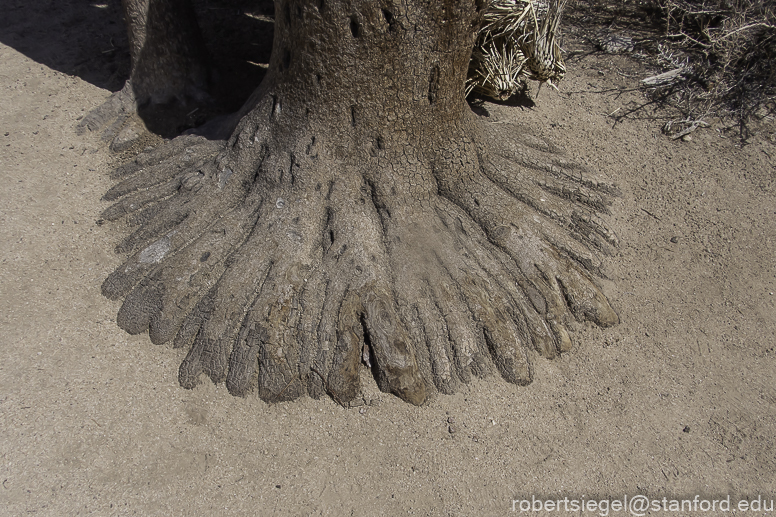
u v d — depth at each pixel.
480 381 1.48
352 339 1.44
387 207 1.58
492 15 1.80
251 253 1.51
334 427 1.39
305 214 1.54
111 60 2.21
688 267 1.76
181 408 1.39
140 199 1.67
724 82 2.28
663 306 1.67
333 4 1.38
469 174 1.67
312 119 1.53
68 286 1.53
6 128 1.87
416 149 1.59
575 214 1.78
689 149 2.08
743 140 2.12
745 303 1.69
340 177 1.56
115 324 1.49
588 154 2.02
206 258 1.52
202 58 1.97
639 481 1.37
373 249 1.53
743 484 1.38
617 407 1.48
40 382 1.38
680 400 1.50
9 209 1.66
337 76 1.47
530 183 1.79
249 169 1.62
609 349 1.58
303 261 1.51
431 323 1.49
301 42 1.46
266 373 1.42
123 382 1.40
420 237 1.57
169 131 1.89
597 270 1.71
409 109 1.53
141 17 1.80
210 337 1.44
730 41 2.31
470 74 1.99
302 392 1.43
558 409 1.46
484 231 1.65
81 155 1.83
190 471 1.31
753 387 1.54
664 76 2.32
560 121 2.13
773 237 1.84
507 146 1.85
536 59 1.91
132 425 1.35
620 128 2.13
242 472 1.32
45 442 1.30
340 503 1.30
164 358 1.45
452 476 1.35
